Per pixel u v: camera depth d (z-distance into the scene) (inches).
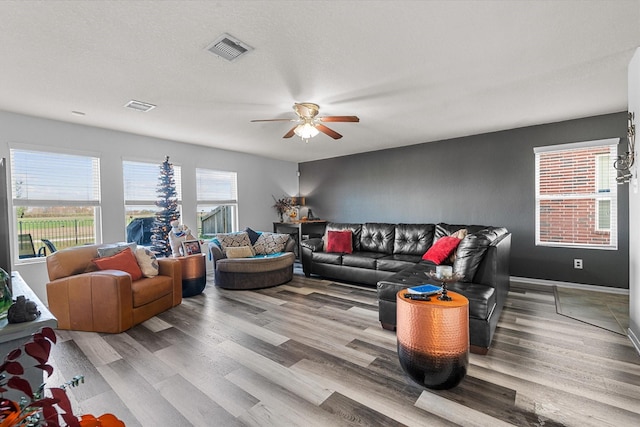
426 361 73.0
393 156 223.5
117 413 67.5
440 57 89.6
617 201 148.6
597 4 66.7
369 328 113.7
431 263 147.3
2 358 50.0
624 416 64.2
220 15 68.7
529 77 104.2
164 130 166.6
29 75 97.0
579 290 155.7
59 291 115.5
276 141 197.0
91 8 65.1
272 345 100.2
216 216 223.1
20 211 137.5
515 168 174.6
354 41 80.4
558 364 85.4
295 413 67.0
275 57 88.3
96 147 159.0
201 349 97.8
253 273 170.2
